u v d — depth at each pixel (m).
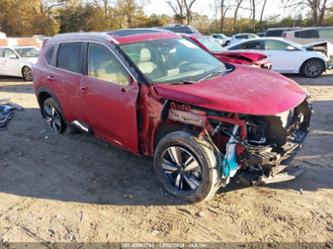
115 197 4.08
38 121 7.25
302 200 3.80
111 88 4.38
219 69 4.63
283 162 3.90
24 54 14.27
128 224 3.57
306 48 13.25
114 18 52.91
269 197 3.88
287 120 3.73
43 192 4.30
